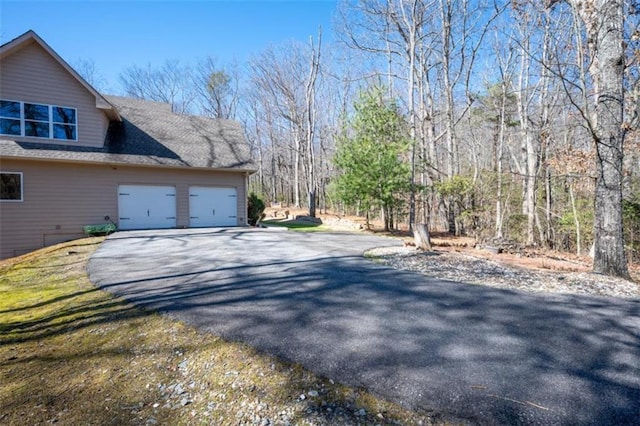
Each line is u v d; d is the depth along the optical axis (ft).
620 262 20.36
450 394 7.85
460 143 74.54
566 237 50.11
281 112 89.76
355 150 46.62
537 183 51.83
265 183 123.54
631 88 29.43
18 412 7.68
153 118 53.06
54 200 38.96
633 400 7.67
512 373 8.81
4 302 15.46
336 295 15.51
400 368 9.01
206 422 7.13
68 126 40.16
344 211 81.56
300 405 7.52
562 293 16.26
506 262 24.35
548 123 48.75
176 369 9.27
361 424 6.87
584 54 32.53
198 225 47.85
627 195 40.16
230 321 12.35
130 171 43.24
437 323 12.25
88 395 8.25
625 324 12.34
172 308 13.78
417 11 51.72
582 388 8.15
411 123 49.14
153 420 7.25
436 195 57.26
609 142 20.62
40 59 38.70
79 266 22.49
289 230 49.11
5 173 36.63
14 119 37.40
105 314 13.37
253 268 21.17
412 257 25.38
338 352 9.91
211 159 48.55
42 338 11.53
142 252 27.37
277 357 9.62
